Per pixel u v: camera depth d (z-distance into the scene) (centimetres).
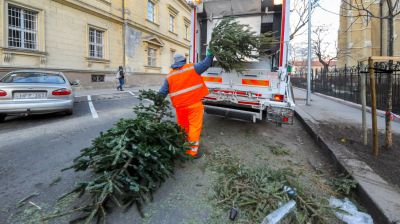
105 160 250
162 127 296
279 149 434
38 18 1118
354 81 976
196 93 360
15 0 1007
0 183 286
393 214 217
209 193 272
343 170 322
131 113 709
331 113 746
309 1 973
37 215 227
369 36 2577
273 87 465
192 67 361
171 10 2330
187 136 359
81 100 963
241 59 462
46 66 1161
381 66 461
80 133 492
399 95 687
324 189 290
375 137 369
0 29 966
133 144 255
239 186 271
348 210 244
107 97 1088
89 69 1425
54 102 587
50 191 269
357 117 681
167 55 2314
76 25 1323
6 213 229
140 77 1895
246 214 234
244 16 566
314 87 1634
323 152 432
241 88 495
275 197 247
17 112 545
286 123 425
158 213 235
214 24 588
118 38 1670
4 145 416
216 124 602
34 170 321
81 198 254
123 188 248
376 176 292
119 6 1647
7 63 998
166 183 294
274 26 537
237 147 439
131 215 231
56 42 1209
